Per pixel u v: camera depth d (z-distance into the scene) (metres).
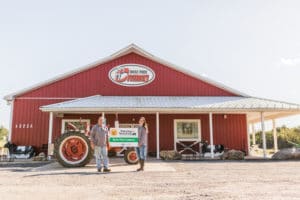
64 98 19.61
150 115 19.91
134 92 20.25
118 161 13.91
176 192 5.18
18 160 15.47
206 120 20.11
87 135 11.51
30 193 5.09
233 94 20.58
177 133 19.88
